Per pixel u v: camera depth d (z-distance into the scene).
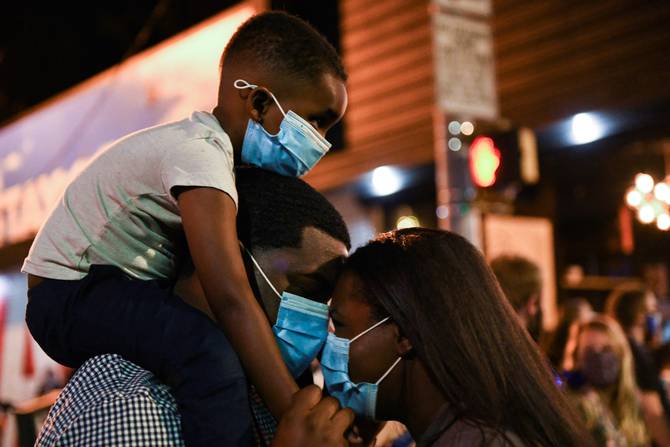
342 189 8.47
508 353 1.66
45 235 1.87
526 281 3.59
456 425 1.62
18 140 8.98
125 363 1.73
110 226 1.81
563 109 6.43
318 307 1.83
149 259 1.85
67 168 8.17
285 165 1.92
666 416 4.51
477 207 4.78
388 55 7.73
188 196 1.70
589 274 9.48
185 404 1.67
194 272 1.86
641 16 6.00
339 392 1.80
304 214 1.88
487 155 4.78
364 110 7.96
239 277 1.66
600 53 6.25
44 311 1.80
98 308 1.75
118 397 1.62
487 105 4.76
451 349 1.63
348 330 1.79
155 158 1.78
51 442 1.64
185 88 6.64
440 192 4.82
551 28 6.56
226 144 1.81
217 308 1.66
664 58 5.84
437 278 1.68
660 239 9.04
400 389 1.76
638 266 9.17
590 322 4.06
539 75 6.62
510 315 1.72
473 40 4.73
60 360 1.83
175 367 1.68
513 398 1.64
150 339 1.70
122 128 7.42
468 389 1.61
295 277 1.84
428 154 7.29
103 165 1.86
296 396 1.62
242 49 1.92
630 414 4.00
